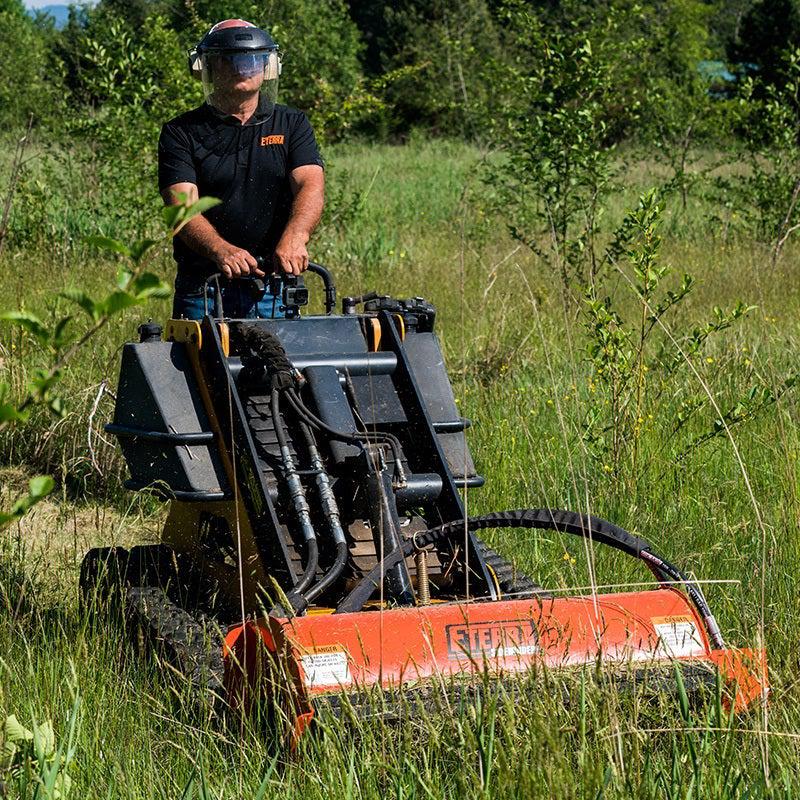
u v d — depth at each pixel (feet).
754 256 53.26
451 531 17.30
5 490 27.32
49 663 15.96
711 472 26.22
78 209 56.44
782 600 19.02
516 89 52.47
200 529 18.78
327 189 72.79
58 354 8.84
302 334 18.99
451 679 14.06
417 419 18.57
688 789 13.15
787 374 31.01
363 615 14.44
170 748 14.71
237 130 22.16
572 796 12.16
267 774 12.97
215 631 16.80
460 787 13.15
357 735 13.94
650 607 15.26
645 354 35.60
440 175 104.63
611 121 53.47
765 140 71.51
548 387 30.86
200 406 17.98
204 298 19.33
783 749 14.07
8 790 12.37
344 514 17.46
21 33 110.73
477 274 50.55
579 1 53.47
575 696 14.19
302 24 62.49
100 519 26.00
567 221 49.14
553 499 24.49
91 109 59.88
